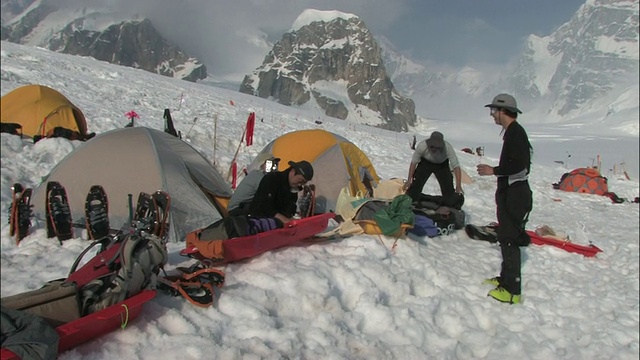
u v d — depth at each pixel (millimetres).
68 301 3275
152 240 3824
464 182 15383
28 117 10047
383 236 6086
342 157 8453
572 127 175125
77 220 5793
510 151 5254
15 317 2887
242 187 5980
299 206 7242
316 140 8562
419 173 7910
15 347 2799
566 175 19031
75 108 10555
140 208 4902
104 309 3273
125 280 3508
